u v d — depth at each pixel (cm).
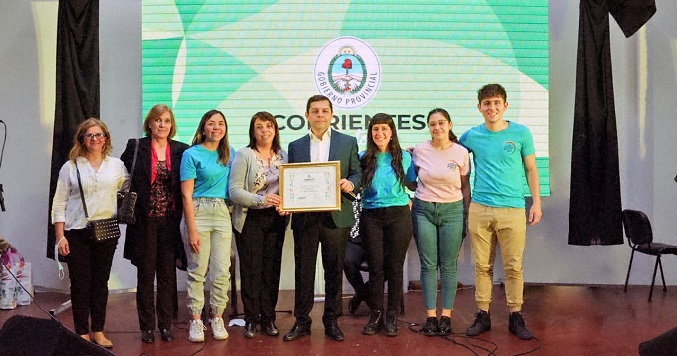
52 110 591
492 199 412
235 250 592
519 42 569
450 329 421
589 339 407
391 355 370
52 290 592
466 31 567
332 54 562
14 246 593
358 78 564
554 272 612
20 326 278
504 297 552
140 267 402
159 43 561
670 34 598
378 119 405
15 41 593
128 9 595
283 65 562
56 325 279
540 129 570
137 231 400
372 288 420
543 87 570
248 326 415
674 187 600
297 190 393
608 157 554
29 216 593
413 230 423
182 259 432
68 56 526
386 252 417
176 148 407
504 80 568
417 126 564
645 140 602
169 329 413
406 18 564
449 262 420
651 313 485
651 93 601
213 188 407
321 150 407
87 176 383
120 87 593
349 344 396
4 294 511
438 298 553
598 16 552
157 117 397
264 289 416
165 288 411
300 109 562
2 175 593
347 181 395
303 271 407
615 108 604
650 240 538
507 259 417
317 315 487
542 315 479
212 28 561
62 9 526
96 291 392
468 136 426
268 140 405
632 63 602
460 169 416
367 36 564
